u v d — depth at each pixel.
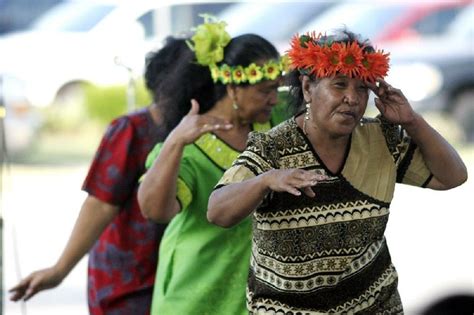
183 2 19.64
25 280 9.10
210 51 8.23
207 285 8.08
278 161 6.70
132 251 9.12
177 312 8.12
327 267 6.78
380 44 29.75
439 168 7.00
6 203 11.34
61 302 15.27
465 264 16.17
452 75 29.80
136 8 24.09
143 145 9.04
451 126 29.78
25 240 19.06
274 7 28.70
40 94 28.08
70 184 24.95
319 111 6.63
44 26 28.38
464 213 20.17
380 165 6.89
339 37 6.74
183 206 7.98
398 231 18.75
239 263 8.09
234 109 8.26
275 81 8.18
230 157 8.12
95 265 9.23
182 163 8.01
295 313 6.87
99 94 28.95
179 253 8.16
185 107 8.52
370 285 6.92
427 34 29.98
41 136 28.48
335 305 6.88
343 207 6.72
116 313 9.14
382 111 6.82
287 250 6.74
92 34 27.42
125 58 12.09
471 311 13.29
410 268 15.98
